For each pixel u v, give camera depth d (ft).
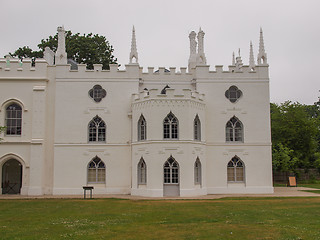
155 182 103.81
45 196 108.06
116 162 115.24
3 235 49.55
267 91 120.47
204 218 62.90
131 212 70.18
